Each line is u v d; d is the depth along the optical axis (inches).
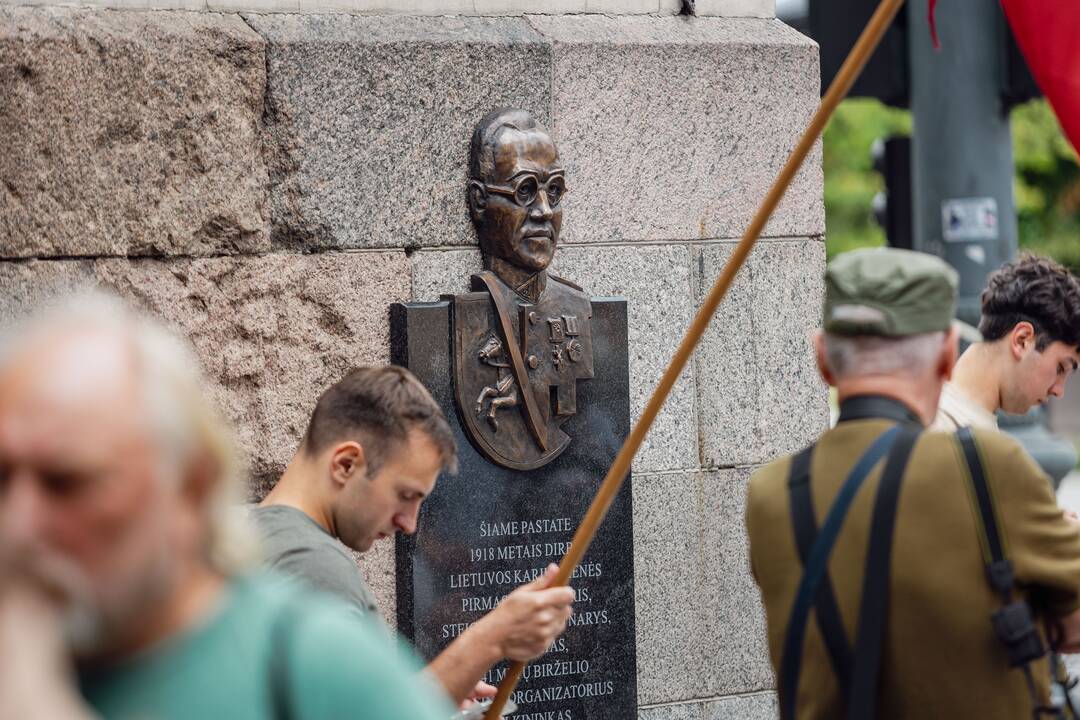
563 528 271.3
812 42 298.4
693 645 288.2
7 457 88.0
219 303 246.2
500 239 263.6
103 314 94.3
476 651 188.2
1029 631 144.3
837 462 153.9
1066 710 156.8
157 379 92.3
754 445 294.0
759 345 294.4
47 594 87.5
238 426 247.4
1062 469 366.3
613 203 281.0
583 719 274.2
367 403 180.9
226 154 246.2
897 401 156.3
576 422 273.1
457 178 264.5
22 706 81.4
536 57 271.6
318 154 253.4
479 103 266.7
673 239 286.5
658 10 291.3
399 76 259.4
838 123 997.8
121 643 93.4
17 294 230.8
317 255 254.4
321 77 253.3
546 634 188.9
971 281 372.2
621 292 282.0
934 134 373.7
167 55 241.1
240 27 249.4
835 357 159.2
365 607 171.6
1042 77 275.0
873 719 146.0
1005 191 374.9
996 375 229.3
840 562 149.4
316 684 94.1
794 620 151.2
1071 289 226.4
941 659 146.3
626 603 277.9
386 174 258.7
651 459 283.9
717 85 289.4
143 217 240.1
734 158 291.6
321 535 174.4
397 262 260.1
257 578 99.9
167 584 92.7
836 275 159.2
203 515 96.1
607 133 279.7
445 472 261.0
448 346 260.5
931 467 148.9
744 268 292.7
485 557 264.5
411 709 96.3
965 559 146.3
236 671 94.0
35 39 231.3
